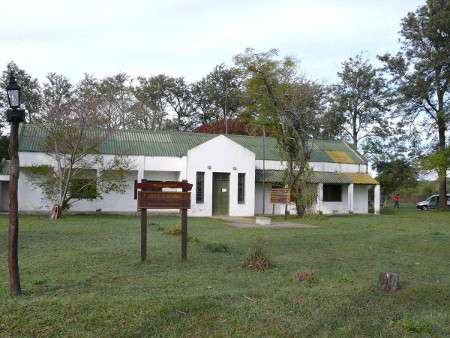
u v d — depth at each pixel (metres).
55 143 23.25
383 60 42.34
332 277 8.48
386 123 50.25
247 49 28.19
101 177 25.28
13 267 6.83
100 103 25.59
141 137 31.94
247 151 30.81
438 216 33.25
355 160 37.81
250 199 30.75
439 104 41.06
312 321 5.84
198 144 32.44
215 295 6.76
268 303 6.50
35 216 23.91
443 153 38.31
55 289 7.25
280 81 29.05
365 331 5.57
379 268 9.63
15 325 5.51
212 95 58.62
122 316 5.86
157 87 57.62
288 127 29.22
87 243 12.73
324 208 35.47
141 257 9.85
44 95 24.56
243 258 9.86
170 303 6.31
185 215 10.16
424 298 7.02
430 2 39.81
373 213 37.66
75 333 5.36
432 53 39.34
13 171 6.80
